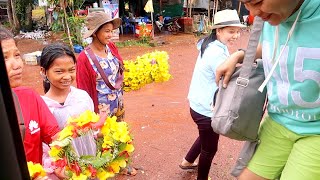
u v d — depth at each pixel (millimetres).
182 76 7715
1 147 562
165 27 15445
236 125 1741
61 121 2252
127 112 5375
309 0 1362
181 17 15711
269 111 1816
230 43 2760
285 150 1782
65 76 2248
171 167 3627
